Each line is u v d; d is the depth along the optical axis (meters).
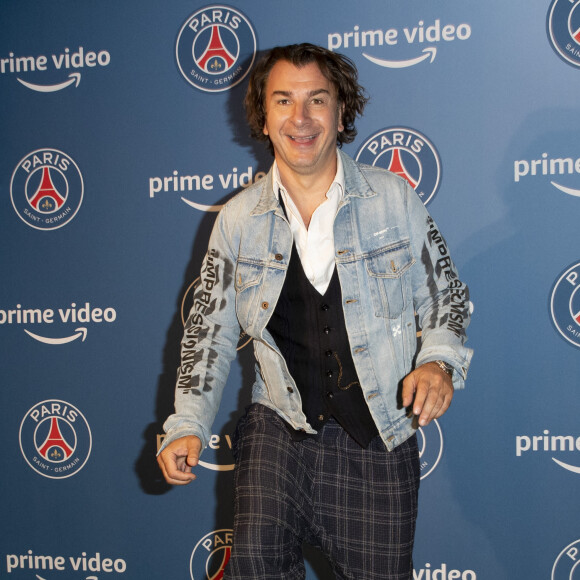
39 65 2.21
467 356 1.29
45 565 2.27
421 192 2.01
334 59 1.41
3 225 2.26
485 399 2.00
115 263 2.19
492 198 1.97
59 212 2.22
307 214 1.44
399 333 1.40
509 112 1.95
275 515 1.28
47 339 2.25
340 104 1.46
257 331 1.42
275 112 1.36
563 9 1.90
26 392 2.26
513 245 1.97
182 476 1.27
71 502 2.25
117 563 2.23
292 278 1.40
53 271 2.23
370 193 1.42
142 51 2.15
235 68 2.10
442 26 1.97
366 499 1.36
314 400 1.38
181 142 2.14
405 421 1.40
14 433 2.27
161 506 2.20
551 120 1.93
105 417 2.22
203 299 1.52
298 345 1.39
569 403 1.96
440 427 2.03
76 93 2.19
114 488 2.23
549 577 1.99
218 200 2.13
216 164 2.12
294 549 1.33
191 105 2.13
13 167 2.24
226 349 1.51
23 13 2.21
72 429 2.24
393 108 2.01
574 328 1.95
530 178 1.95
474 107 1.97
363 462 1.37
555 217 1.94
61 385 2.24
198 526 2.18
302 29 2.05
